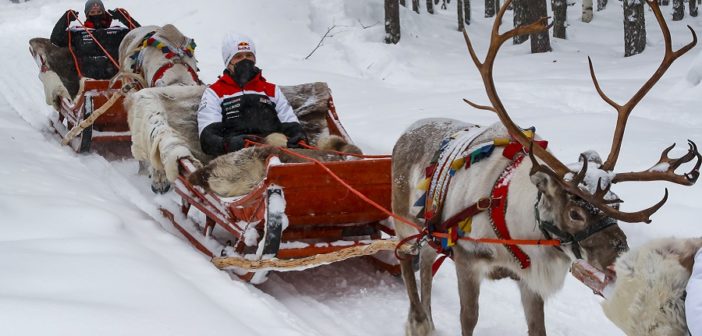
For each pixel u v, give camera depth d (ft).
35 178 20.59
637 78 38.24
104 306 11.41
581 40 66.03
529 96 34.88
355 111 34.01
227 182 17.17
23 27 60.64
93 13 31.58
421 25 60.75
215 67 46.16
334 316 16.12
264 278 16.20
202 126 20.26
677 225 18.48
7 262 12.79
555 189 10.84
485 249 12.70
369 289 17.67
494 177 12.71
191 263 15.87
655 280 8.48
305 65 48.44
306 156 17.39
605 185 10.43
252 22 53.88
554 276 12.05
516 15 59.77
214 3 55.47
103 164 25.43
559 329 15.49
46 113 32.37
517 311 16.43
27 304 10.85
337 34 53.31
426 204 14.12
